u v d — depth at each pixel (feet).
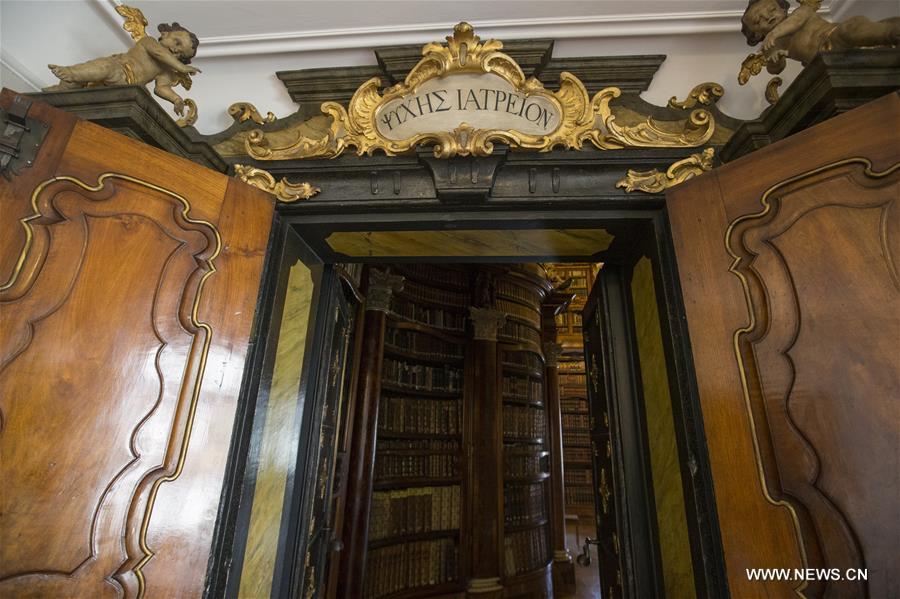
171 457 3.50
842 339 3.16
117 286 3.63
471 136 4.62
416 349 12.07
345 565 8.57
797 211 3.59
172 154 4.20
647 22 5.35
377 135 4.87
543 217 4.90
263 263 4.44
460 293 13.61
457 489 11.64
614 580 5.93
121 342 3.53
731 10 5.16
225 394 3.86
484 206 4.87
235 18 5.46
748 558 3.25
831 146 3.51
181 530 3.42
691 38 5.49
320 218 5.10
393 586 9.95
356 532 8.82
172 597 3.25
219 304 4.03
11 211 3.36
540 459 14.33
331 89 5.61
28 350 3.22
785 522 3.13
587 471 28.04
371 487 9.32
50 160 3.58
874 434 2.90
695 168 4.58
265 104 5.88
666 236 4.65
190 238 4.05
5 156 3.41
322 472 6.68
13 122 3.47
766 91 4.43
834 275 3.30
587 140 4.79
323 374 6.39
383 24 5.53
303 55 5.90
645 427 5.25
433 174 4.74
